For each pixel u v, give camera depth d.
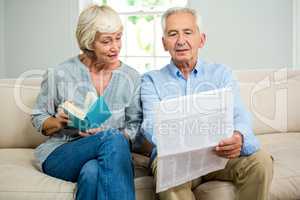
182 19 1.55
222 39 3.16
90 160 1.41
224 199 1.43
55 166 1.48
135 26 3.54
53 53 3.46
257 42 3.11
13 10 3.49
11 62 3.55
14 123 2.03
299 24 2.94
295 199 1.53
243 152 1.41
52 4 3.41
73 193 1.37
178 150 1.21
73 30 3.39
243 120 1.49
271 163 1.40
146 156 1.78
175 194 1.33
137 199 1.42
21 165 1.62
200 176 1.43
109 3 3.54
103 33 1.56
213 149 1.30
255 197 1.39
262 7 3.06
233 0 3.11
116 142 1.38
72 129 1.61
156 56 3.52
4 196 1.38
